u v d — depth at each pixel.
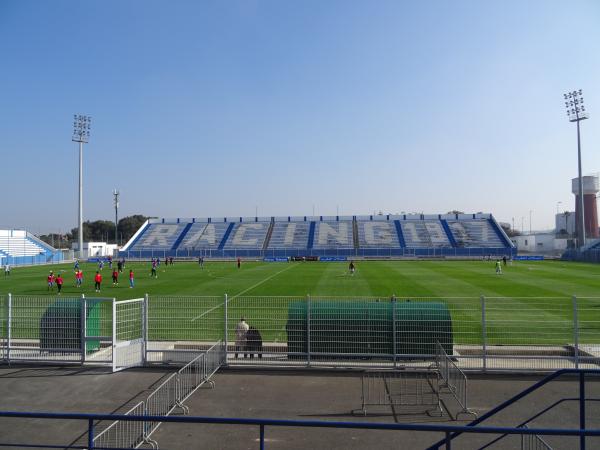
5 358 13.15
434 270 50.69
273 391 10.86
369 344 13.01
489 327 17.75
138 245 97.94
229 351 13.25
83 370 12.44
